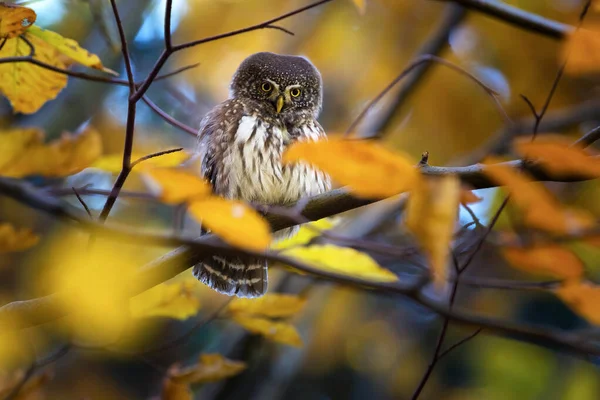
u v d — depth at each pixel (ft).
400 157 9.50
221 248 15.47
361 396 44.11
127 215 34.19
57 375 38.78
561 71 18.29
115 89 39.06
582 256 19.71
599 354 17.85
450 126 41.16
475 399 41.34
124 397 39.63
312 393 44.39
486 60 41.45
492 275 40.32
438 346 19.48
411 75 38.88
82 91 36.06
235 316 20.97
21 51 19.72
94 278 13.47
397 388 43.83
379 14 42.83
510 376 40.75
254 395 37.63
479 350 42.70
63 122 35.22
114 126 37.68
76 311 13.52
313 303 40.19
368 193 9.80
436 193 9.41
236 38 41.37
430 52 39.34
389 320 44.47
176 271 20.06
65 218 15.75
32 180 20.57
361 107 42.93
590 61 13.94
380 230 36.65
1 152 14.21
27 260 29.63
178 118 41.63
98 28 34.37
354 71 43.42
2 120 32.78
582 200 34.78
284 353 38.50
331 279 18.26
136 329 22.84
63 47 17.98
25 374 22.00
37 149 14.33
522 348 40.96
